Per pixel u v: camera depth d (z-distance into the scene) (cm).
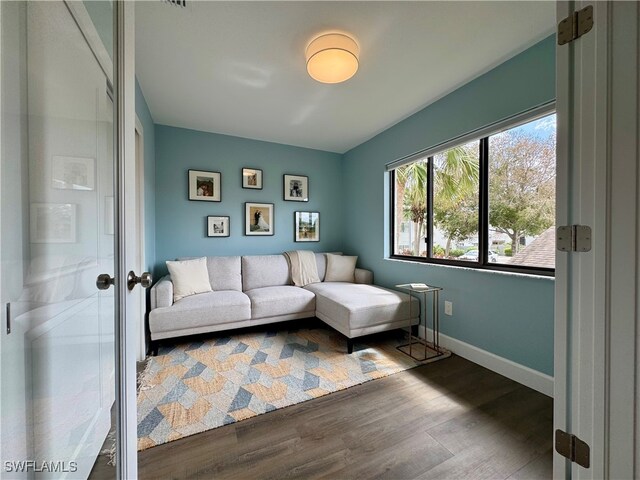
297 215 385
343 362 214
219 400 163
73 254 94
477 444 130
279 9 148
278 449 126
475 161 229
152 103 256
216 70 203
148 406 157
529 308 179
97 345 103
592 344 84
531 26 160
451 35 167
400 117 287
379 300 248
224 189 342
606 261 81
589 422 85
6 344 65
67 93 91
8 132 66
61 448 89
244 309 259
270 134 339
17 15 69
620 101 78
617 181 79
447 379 188
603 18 81
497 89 198
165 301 234
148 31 163
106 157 96
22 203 71
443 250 262
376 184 339
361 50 180
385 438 133
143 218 230
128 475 88
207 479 111
